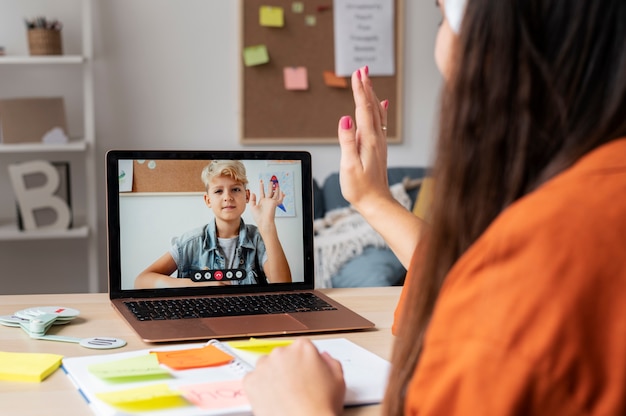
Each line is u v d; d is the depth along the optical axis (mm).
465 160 501
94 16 3684
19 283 3674
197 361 945
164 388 844
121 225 1331
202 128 3834
